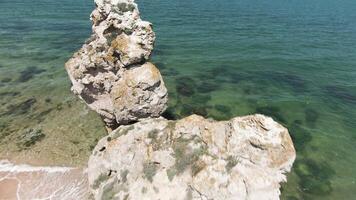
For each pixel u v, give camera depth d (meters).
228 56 56.41
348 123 37.25
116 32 26.84
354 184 27.98
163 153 22.53
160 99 27.20
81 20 75.06
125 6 27.17
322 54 60.06
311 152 31.66
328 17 93.31
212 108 38.34
